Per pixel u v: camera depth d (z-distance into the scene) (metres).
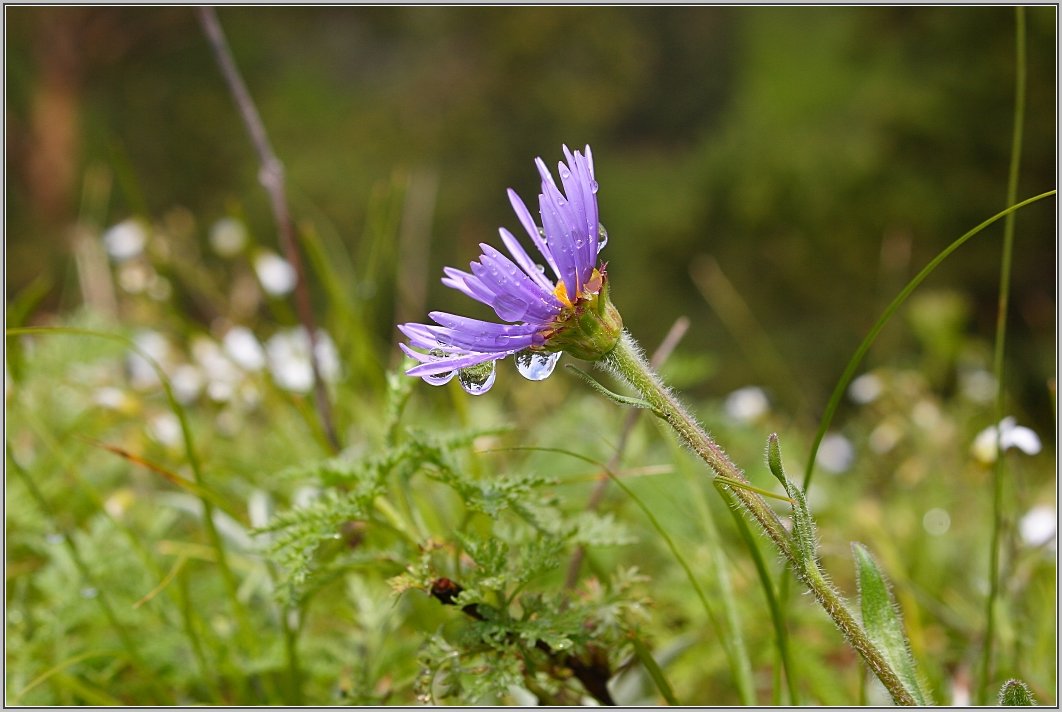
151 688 0.38
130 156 2.58
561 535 0.35
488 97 2.86
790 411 1.18
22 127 2.36
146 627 0.39
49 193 2.34
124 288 0.59
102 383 0.51
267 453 0.50
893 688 0.31
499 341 0.32
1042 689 0.39
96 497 0.40
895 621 0.32
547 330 0.32
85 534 0.40
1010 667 0.39
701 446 0.32
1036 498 0.52
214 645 0.38
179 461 0.45
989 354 0.75
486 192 2.72
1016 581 0.43
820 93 2.22
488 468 0.44
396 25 2.97
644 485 0.44
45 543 0.40
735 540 0.45
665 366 0.46
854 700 0.39
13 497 0.42
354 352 0.52
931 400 0.63
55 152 2.36
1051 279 1.97
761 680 0.41
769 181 2.19
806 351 2.05
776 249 2.18
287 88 2.78
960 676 0.40
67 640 0.39
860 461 0.66
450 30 2.96
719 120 2.68
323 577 0.36
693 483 0.39
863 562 0.32
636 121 2.96
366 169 2.59
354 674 0.37
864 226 2.07
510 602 0.34
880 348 1.21
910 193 2.04
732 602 0.37
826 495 0.54
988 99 2.03
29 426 0.44
